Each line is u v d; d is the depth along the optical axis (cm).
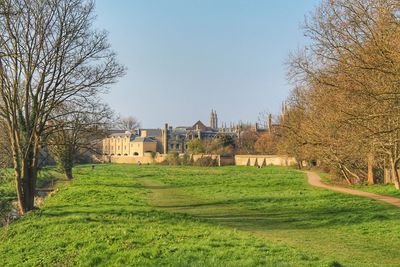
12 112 3070
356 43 2398
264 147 12519
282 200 3591
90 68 3441
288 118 6238
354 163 5106
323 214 2716
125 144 18888
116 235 1859
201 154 12800
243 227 2242
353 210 2848
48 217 2634
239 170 9338
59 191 4603
